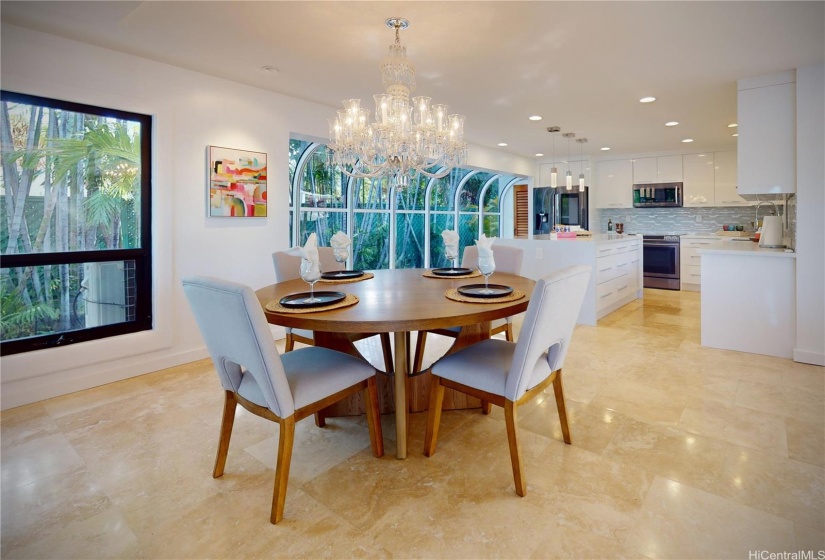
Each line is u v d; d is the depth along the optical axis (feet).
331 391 6.07
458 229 26.23
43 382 9.22
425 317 5.92
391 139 9.45
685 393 9.27
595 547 4.91
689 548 4.87
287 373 6.12
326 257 11.80
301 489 6.06
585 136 19.11
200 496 5.92
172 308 11.23
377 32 8.96
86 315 10.13
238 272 12.52
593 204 25.16
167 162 10.89
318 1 7.75
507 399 5.91
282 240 13.55
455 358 6.79
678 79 11.79
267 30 8.90
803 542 4.93
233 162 12.16
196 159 11.48
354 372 6.44
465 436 7.52
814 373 10.39
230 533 5.20
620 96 13.33
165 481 6.27
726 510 5.49
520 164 24.72
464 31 8.90
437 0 7.72
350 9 8.03
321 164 18.04
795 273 11.36
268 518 5.47
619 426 7.79
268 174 13.03
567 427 7.16
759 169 11.75
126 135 10.46
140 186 10.73
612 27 8.77
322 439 7.50
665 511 5.49
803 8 8.05
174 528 5.30
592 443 7.20
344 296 7.23
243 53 10.10
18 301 9.21
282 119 13.30
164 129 10.79
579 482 6.13
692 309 18.19
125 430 7.81
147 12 8.17
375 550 4.91
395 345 6.70
